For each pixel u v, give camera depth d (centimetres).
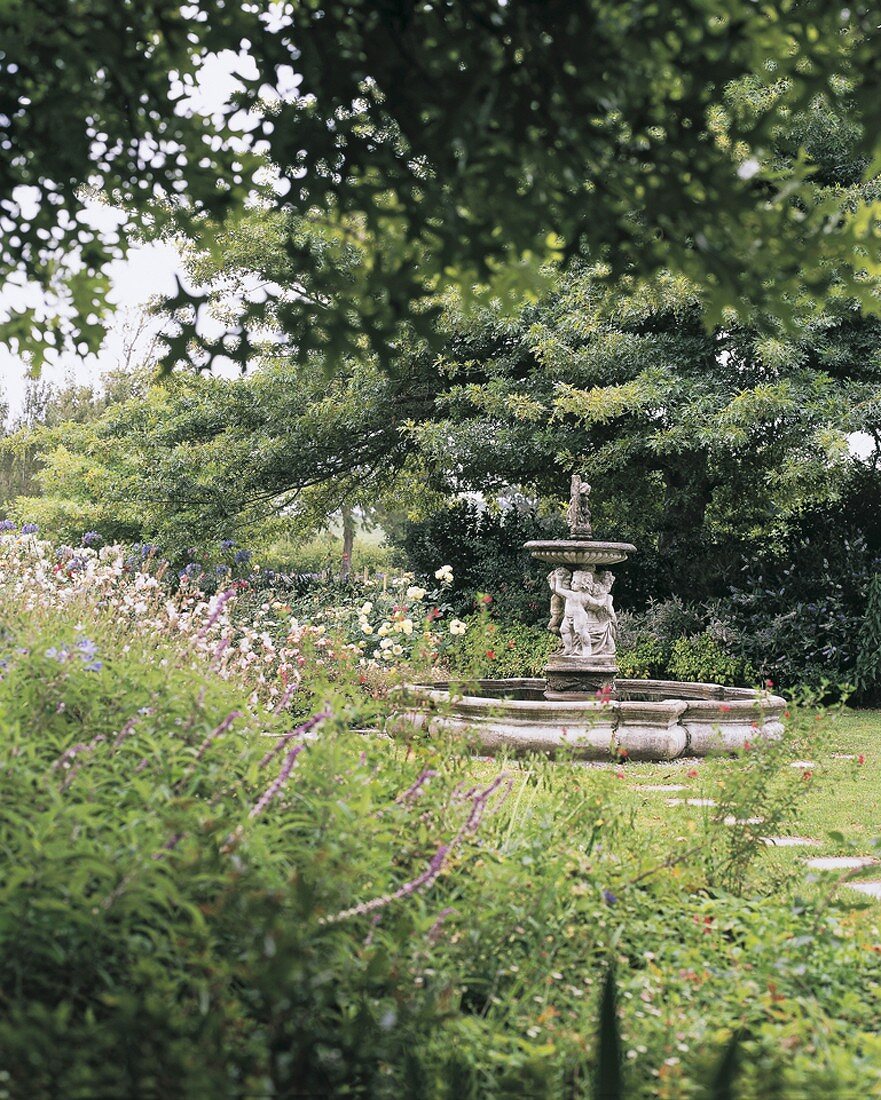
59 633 382
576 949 304
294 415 1659
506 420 1485
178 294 264
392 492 1812
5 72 248
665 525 1579
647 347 1419
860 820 686
